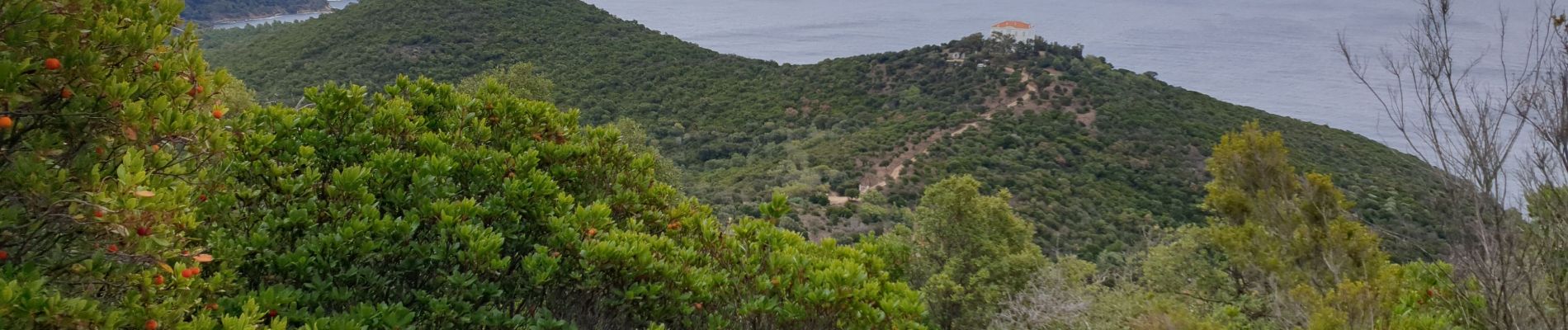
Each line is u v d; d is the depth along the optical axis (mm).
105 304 2629
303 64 58469
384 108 5117
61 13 2527
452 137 5273
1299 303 7809
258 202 4078
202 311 2729
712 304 4543
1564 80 4336
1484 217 4684
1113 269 15711
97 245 2572
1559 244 4680
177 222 2781
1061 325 11516
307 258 3582
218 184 3660
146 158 2773
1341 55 5293
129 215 2473
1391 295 6828
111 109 2617
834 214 32656
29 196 2402
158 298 2672
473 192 4695
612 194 5492
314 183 4273
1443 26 4730
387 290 3887
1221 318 10164
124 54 2750
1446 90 4691
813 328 4293
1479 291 5512
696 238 5266
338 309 3662
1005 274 14258
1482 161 4559
